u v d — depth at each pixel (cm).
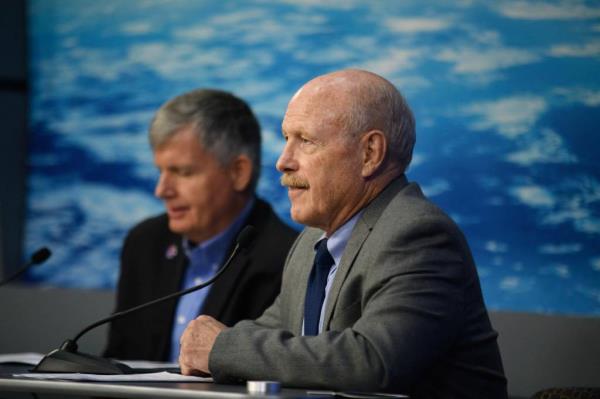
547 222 719
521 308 720
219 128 591
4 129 931
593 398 386
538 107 730
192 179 590
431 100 771
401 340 360
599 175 705
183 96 602
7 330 810
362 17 810
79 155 919
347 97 415
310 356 356
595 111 712
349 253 405
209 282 421
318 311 421
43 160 931
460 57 763
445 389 389
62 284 912
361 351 355
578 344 613
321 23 830
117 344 611
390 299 371
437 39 774
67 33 932
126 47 910
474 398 393
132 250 624
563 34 726
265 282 570
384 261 385
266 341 367
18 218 928
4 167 928
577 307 703
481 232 740
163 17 898
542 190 723
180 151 589
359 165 414
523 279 722
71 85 928
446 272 382
